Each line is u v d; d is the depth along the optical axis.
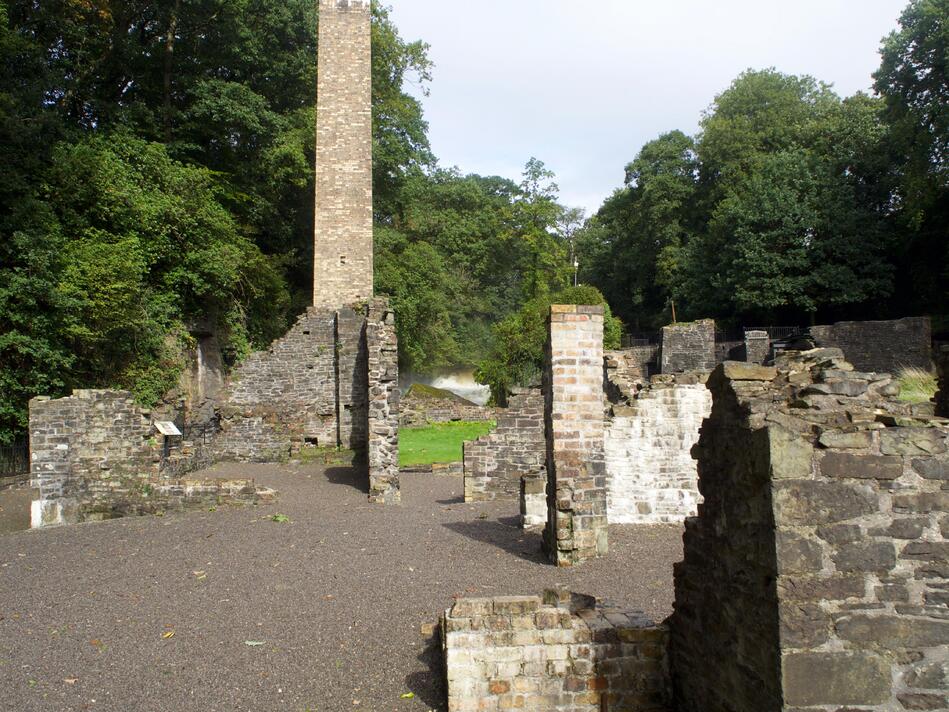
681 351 35.78
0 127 18.67
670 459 12.79
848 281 38.38
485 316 59.00
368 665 6.75
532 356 37.69
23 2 22.50
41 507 14.20
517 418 16.05
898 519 3.89
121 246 19.97
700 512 5.08
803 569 3.85
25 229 17.77
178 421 22.06
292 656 7.00
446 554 10.82
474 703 5.37
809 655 3.80
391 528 12.95
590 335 10.16
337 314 25.20
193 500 15.39
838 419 4.17
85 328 17.92
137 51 26.66
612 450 12.76
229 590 9.30
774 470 3.89
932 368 28.16
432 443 27.77
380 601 8.62
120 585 9.65
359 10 28.62
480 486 15.96
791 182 41.59
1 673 6.71
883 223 39.06
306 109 31.95
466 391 52.38
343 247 27.78
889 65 33.56
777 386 4.73
